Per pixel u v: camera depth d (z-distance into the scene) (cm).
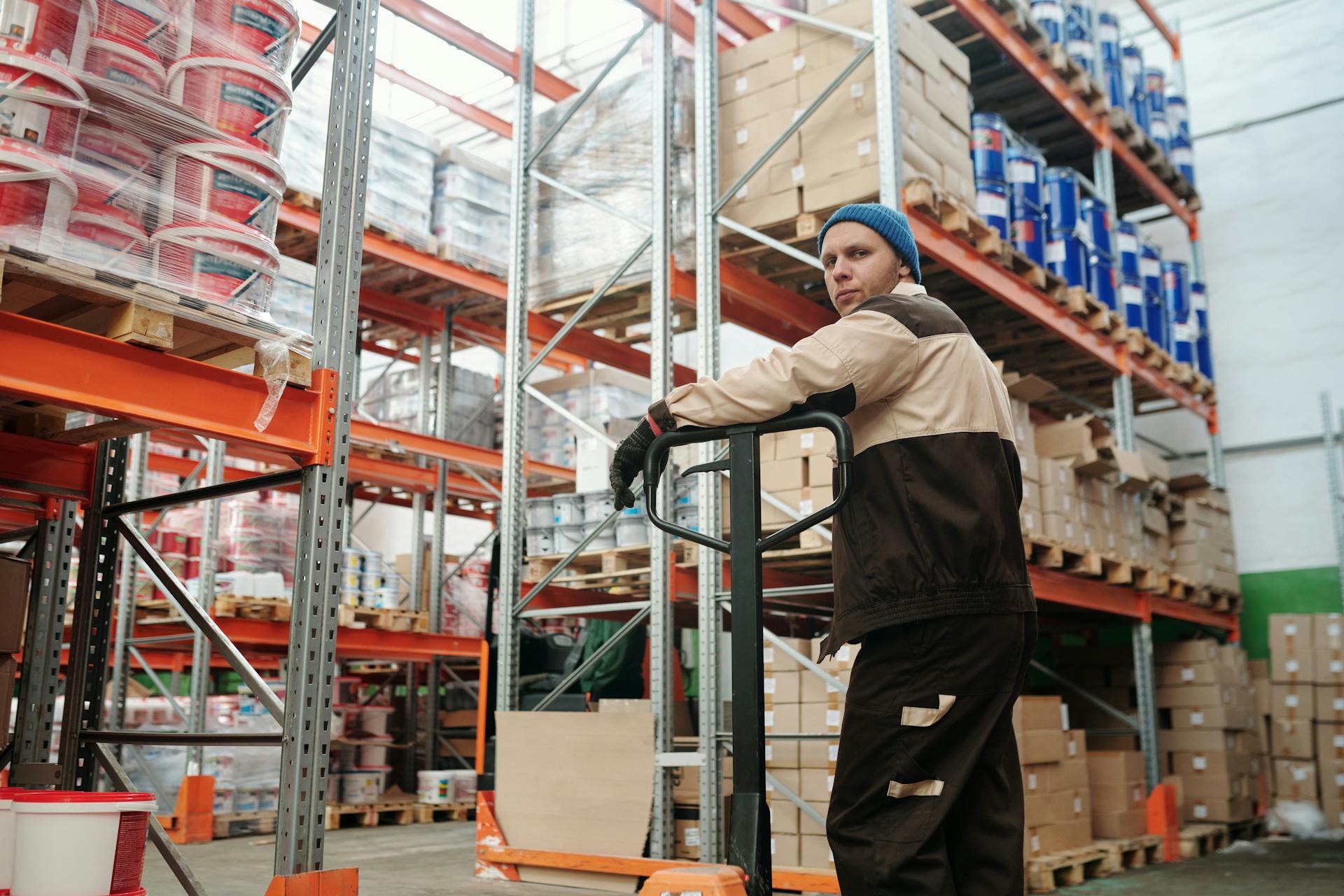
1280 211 1052
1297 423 1009
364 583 848
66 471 361
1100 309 751
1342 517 961
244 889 498
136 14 259
